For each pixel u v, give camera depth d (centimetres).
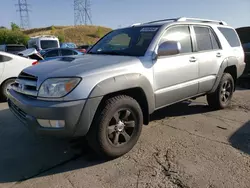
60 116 282
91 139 314
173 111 538
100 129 308
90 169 312
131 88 337
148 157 336
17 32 4575
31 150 365
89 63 330
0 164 326
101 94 300
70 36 7075
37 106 287
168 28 405
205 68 460
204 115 510
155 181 282
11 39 4362
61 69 311
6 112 555
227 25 567
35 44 1812
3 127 458
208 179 283
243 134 408
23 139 404
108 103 313
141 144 375
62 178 293
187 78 422
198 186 271
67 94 286
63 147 373
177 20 432
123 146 337
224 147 361
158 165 316
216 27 516
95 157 341
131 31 435
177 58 402
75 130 292
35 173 305
